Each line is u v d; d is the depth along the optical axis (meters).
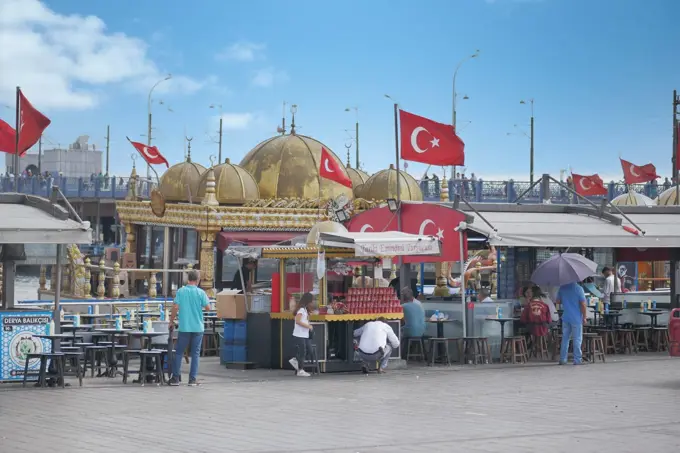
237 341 19.20
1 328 15.89
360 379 17.09
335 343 18.47
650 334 23.47
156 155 38.09
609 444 10.53
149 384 16.16
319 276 18.02
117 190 67.62
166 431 11.32
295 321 17.91
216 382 16.67
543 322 20.70
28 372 15.96
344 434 11.16
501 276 23.22
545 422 12.03
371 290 18.61
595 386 15.86
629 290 30.19
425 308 21.11
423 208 21.41
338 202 33.06
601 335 21.97
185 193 37.03
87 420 12.12
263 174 36.03
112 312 25.78
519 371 18.41
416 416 12.54
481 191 54.00
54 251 16.83
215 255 32.88
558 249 24.00
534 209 22.88
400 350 19.33
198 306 16.20
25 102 21.59
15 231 15.02
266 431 11.36
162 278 34.38
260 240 32.16
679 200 33.28
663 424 11.88
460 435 11.09
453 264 40.25
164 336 18.06
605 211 23.11
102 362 19.22
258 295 19.28
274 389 15.56
